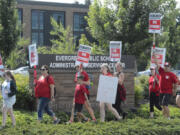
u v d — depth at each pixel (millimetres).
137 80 12828
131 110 10148
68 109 9688
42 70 7176
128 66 10477
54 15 39812
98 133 5512
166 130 5902
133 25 15469
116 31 15703
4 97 6953
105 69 7457
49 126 5988
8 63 21859
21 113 8539
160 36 16672
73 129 5770
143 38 15898
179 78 8891
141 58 16625
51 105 9492
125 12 15344
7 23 21688
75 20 40500
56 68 9625
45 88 7098
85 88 7715
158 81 8922
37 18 39062
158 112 9812
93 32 16375
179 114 9609
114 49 9000
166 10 15859
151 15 9070
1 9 21594
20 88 9367
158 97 9039
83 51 8250
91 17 16359
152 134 5770
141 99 11594
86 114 9141
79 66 8250
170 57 23812
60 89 9641
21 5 38125
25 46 26938
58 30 20188
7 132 5531
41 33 39188
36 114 8578
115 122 6469
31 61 7941
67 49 18766
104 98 6914
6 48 21672
